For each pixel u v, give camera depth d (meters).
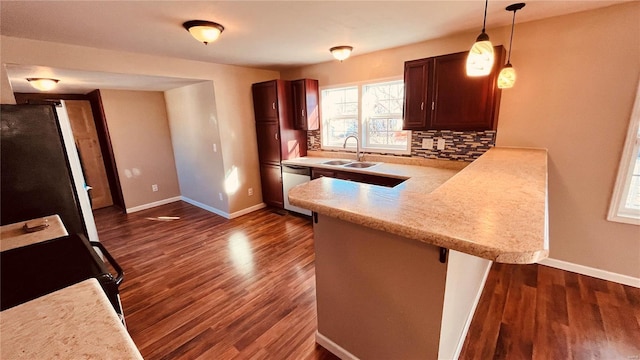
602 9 2.05
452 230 0.92
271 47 2.95
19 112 1.64
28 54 2.37
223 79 3.85
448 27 2.45
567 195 2.42
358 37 2.69
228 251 3.06
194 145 4.46
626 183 2.19
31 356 0.56
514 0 1.90
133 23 2.10
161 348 1.75
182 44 2.71
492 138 2.71
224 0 1.76
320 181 1.68
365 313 1.45
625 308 2.00
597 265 2.39
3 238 1.38
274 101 3.98
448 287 1.17
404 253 1.22
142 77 3.23
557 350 1.67
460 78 2.49
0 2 1.64
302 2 1.83
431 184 2.42
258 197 4.57
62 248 1.24
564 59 2.25
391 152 3.54
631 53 2.01
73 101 4.46
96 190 4.79
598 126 2.21
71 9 1.80
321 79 4.03
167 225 3.92
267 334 1.85
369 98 3.67
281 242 3.25
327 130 4.22
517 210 1.09
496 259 0.79
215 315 2.05
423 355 1.28
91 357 0.56
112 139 4.34
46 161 1.76
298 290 2.32
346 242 1.42
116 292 1.10
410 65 2.75
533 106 2.44
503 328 1.84
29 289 0.94
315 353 1.69
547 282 2.35
